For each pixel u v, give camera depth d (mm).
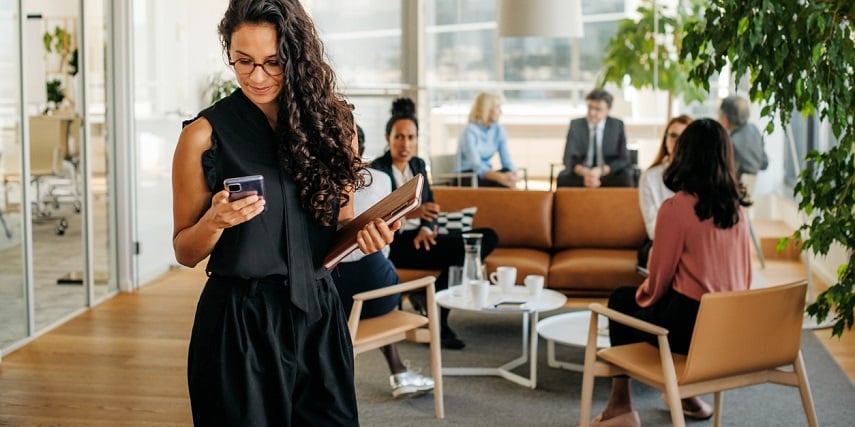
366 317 4445
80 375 5246
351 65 8859
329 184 2320
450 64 8500
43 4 6289
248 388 2277
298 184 2303
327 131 2316
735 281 3893
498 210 6988
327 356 2428
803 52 3621
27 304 5938
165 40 8102
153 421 4492
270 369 2311
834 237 3852
